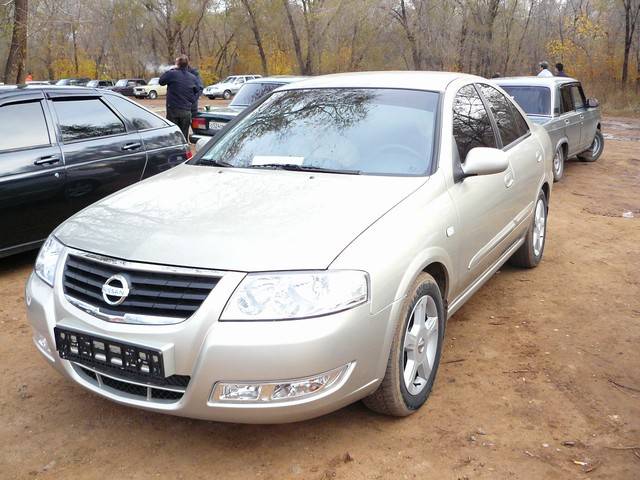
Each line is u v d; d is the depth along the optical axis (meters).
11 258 6.04
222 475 2.79
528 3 36.91
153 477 2.78
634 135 17.58
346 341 2.63
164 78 11.78
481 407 3.34
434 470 2.81
